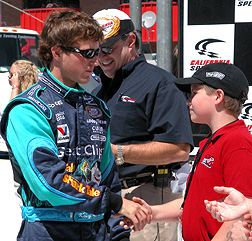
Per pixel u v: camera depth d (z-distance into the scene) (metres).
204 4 5.84
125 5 14.33
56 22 2.09
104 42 3.09
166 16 6.14
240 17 5.75
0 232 4.61
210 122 2.26
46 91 2.12
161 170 3.15
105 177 2.32
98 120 2.21
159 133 3.06
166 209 2.54
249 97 5.78
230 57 5.83
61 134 2.06
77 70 2.10
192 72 5.96
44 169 1.95
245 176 2.00
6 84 8.12
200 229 2.18
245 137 2.07
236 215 1.77
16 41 9.11
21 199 2.18
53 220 2.08
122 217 2.41
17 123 2.03
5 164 7.27
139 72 3.17
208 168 2.13
